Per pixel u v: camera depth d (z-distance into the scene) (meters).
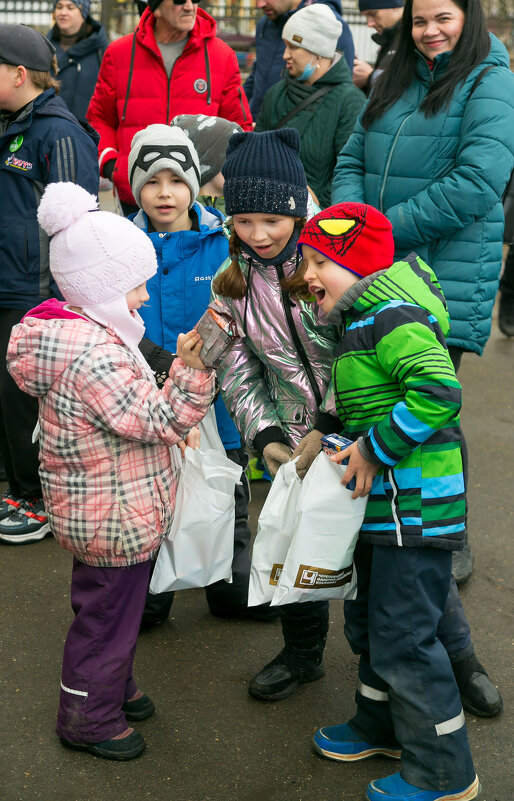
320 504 2.27
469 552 3.55
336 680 2.89
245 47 11.70
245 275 2.54
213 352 2.20
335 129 4.59
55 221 2.27
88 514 2.35
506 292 6.85
